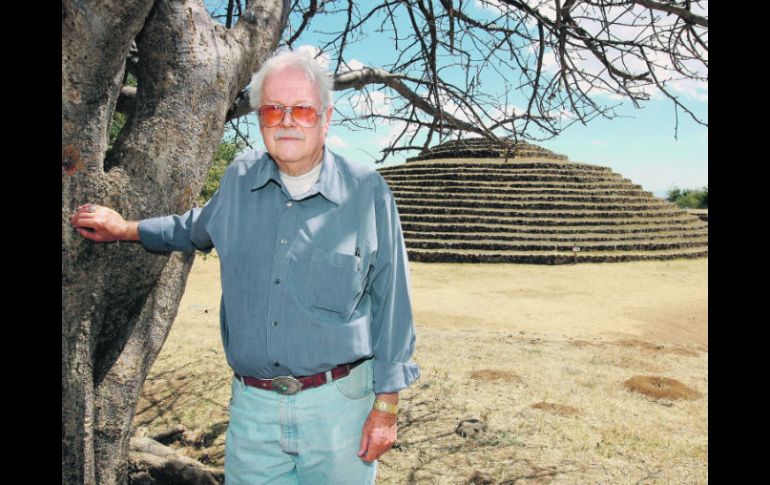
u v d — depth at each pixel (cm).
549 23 448
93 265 197
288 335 174
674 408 549
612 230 2478
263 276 176
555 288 1614
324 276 174
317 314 175
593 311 1294
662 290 1619
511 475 386
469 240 2344
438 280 1752
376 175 187
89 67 181
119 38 185
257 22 273
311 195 177
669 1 424
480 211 2541
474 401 544
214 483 326
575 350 798
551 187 2759
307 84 172
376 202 184
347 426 182
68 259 188
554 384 613
